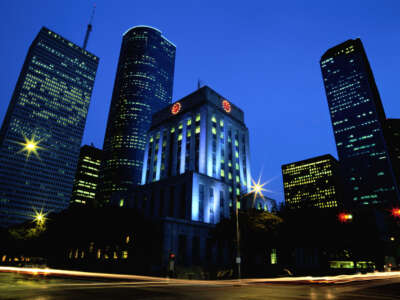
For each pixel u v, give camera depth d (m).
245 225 48.66
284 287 21.94
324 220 51.59
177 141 104.81
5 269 49.72
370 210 83.06
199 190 77.19
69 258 77.19
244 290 19.05
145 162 117.56
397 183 191.62
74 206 63.72
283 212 53.91
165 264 54.00
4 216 196.00
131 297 13.88
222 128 103.56
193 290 18.56
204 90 103.44
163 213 81.31
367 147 197.12
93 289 17.23
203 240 65.44
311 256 58.31
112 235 54.25
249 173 107.69
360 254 69.81
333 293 17.38
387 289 20.50
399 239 87.94
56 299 12.58
